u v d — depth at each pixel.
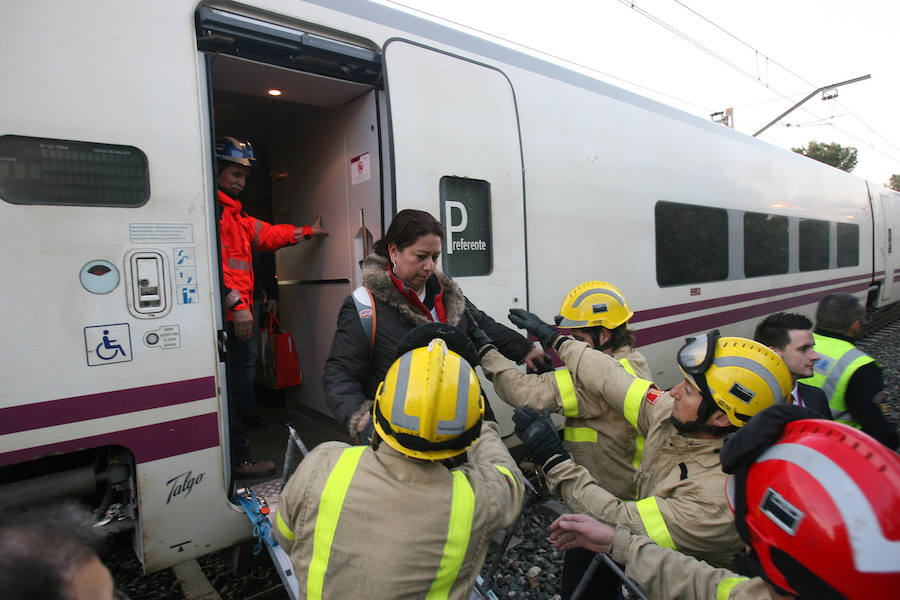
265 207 4.12
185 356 2.19
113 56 2.06
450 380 1.18
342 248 3.24
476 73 3.20
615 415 2.07
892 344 9.51
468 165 3.10
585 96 4.08
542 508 3.44
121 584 2.64
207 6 2.30
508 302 3.30
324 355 3.55
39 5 1.93
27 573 0.59
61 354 1.94
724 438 1.50
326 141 3.30
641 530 1.45
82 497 2.24
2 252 1.85
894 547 0.74
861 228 9.68
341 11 2.69
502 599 2.64
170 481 2.19
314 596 1.18
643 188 4.54
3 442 1.84
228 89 2.82
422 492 1.22
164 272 2.15
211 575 2.71
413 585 1.17
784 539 0.85
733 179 5.82
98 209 2.02
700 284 5.27
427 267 2.00
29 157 1.90
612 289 2.30
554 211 3.74
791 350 2.35
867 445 0.82
